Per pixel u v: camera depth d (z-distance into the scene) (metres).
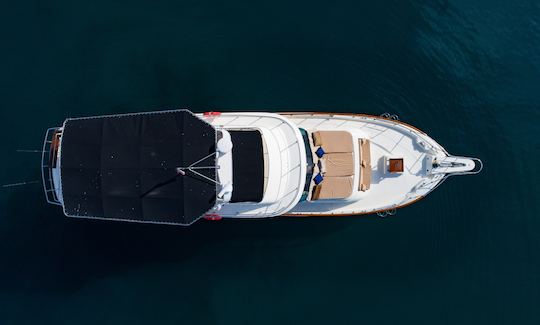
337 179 11.86
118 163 10.13
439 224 14.09
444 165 12.93
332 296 13.91
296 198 11.18
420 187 13.09
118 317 13.84
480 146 14.34
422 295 14.02
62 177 10.41
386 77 14.09
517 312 14.05
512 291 14.10
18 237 13.74
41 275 13.80
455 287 14.07
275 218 14.01
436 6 14.36
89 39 13.70
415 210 14.05
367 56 14.06
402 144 12.93
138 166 10.06
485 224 14.19
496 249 14.17
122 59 13.66
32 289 13.78
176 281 13.94
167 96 13.68
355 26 14.12
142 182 10.07
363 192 12.41
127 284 13.91
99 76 13.62
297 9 14.00
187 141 9.97
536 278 14.13
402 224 14.06
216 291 13.91
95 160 10.23
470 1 14.42
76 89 13.62
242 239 14.00
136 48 13.69
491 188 14.27
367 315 13.91
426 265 14.07
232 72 13.73
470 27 14.38
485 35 14.42
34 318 13.73
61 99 13.62
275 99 13.77
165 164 9.96
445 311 14.01
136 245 14.01
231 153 10.49
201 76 13.70
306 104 13.83
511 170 14.32
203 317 13.86
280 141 11.20
